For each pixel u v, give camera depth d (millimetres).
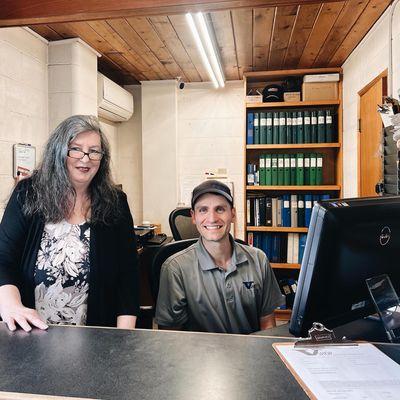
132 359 676
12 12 1588
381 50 2469
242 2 1458
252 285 1383
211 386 583
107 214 1312
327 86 3449
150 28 2711
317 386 592
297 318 833
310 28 2670
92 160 1237
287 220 3484
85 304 1281
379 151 2242
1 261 1153
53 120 2922
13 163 2506
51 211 1229
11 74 2482
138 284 1394
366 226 840
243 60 3373
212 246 1353
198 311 1333
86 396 554
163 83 4090
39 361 668
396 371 651
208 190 1345
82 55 2979
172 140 4109
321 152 3584
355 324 1076
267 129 3488
